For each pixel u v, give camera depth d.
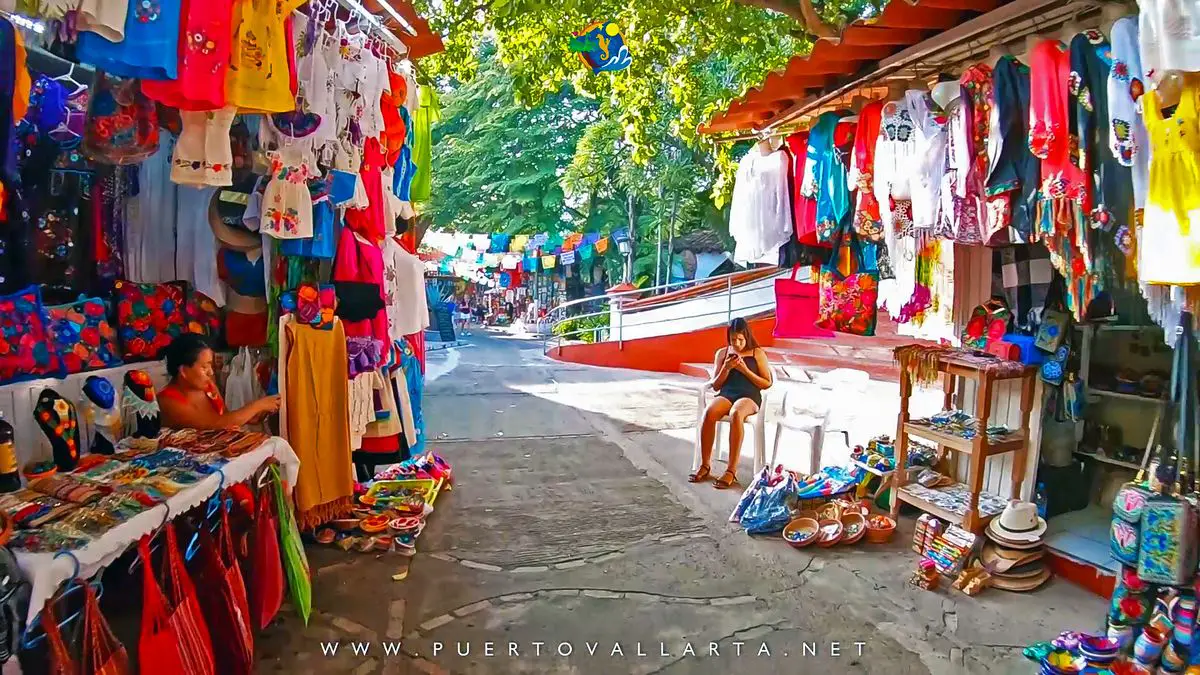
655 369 12.21
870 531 4.07
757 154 4.44
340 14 3.52
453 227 19.56
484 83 18.45
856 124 3.79
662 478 5.43
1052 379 3.65
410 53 4.48
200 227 3.57
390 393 4.29
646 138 8.29
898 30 3.14
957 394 4.38
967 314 4.11
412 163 4.77
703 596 3.44
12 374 2.64
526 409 8.25
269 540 2.89
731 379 5.31
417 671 2.79
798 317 5.06
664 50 7.07
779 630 3.12
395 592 3.46
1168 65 1.97
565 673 2.79
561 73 7.56
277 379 3.54
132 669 2.30
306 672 2.76
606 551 3.98
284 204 3.19
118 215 3.46
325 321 3.54
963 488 4.21
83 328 3.02
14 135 2.14
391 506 4.36
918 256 4.25
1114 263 2.84
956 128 3.02
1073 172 2.49
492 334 21.42
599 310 20.80
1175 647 2.51
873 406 7.16
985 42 3.05
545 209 18.78
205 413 3.08
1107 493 3.99
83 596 2.11
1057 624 3.15
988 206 2.94
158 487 2.35
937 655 2.91
